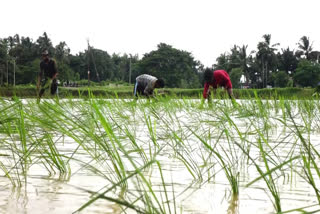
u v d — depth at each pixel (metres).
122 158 2.17
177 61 101.31
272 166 2.04
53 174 1.77
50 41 102.38
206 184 1.62
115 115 4.66
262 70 93.19
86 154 2.30
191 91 30.16
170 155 2.36
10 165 1.97
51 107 2.96
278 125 4.48
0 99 3.02
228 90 8.41
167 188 1.53
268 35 91.50
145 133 3.48
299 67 90.75
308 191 1.52
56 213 1.14
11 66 91.81
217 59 97.62
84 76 112.94
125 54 123.19
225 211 1.22
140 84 9.05
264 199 1.39
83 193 1.40
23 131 1.95
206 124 4.19
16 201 1.28
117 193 1.42
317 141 3.06
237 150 2.55
